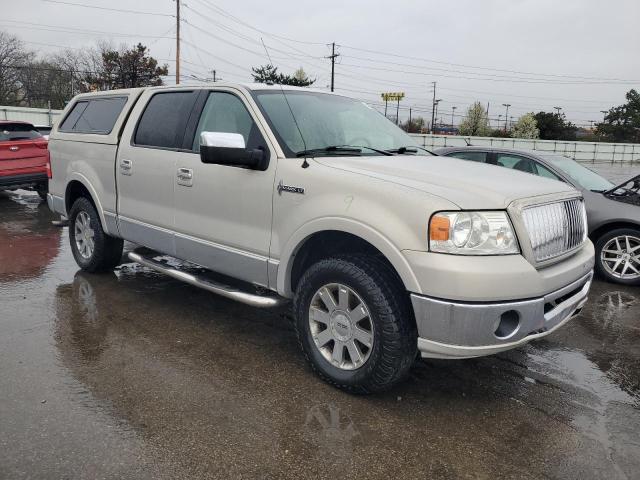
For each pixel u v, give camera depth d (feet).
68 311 15.61
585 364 13.32
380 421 10.26
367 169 11.27
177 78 159.22
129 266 20.54
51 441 9.20
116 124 16.90
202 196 13.58
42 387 11.04
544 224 10.44
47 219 31.50
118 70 181.68
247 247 12.65
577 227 11.71
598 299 18.94
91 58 215.10
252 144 12.59
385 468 8.86
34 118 131.13
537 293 9.77
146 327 14.58
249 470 8.66
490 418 10.54
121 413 10.18
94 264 18.71
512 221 9.88
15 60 202.39
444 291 9.38
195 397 10.89
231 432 9.69
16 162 34.81
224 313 15.85
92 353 12.80
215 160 11.65
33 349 12.90
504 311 9.48
